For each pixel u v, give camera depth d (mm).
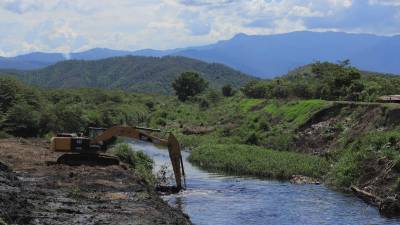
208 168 46656
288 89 79812
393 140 36375
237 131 69375
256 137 59906
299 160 43719
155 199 25828
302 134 54094
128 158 40312
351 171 35312
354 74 66500
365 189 31703
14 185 25266
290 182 37969
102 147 34875
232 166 45156
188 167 47531
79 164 34656
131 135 34125
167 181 38031
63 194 24531
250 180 39156
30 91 69312
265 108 76188
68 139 34250
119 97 129375
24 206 20484
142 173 35406
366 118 47750
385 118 44750
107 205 22828
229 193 33438
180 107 119438
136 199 24891
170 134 33719
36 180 28016
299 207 28875
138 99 140625
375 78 73875
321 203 29938
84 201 23375
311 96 73500
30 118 59906
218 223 25172
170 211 23812
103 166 34375
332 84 67125
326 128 52188
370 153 35875
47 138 58656
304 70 108125
